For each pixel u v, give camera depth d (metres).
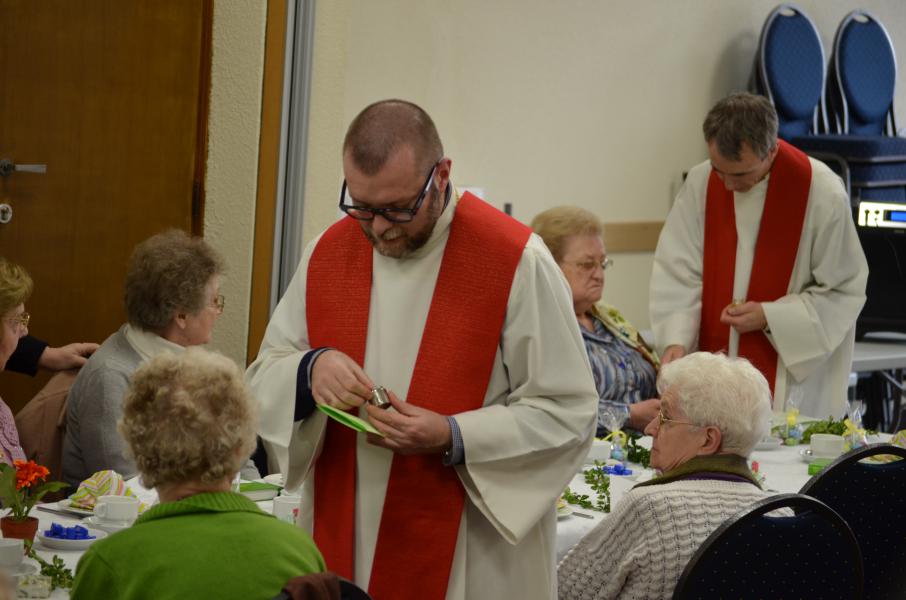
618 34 9.31
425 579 3.05
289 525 2.34
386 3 7.93
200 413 2.27
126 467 4.21
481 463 2.97
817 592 2.98
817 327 5.91
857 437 5.11
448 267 3.10
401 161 2.79
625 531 3.08
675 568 2.96
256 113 6.04
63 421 4.58
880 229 8.46
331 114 6.22
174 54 5.98
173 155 6.02
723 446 3.12
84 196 5.95
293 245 6.17
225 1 6.00
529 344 3.05
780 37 9.81
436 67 8.27
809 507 2.91
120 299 6.04
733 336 6.08
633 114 9.49
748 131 5.65
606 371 5.40
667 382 3.23
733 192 6.07
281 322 3.31
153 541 2.20
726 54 10.05
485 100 8.57
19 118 5.85
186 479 2.29
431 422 2.92
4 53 5.82
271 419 3.07
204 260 4.29
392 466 3.07
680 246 6.25
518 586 3.12
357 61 7.82
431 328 3.09
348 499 3.10
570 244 5.32
